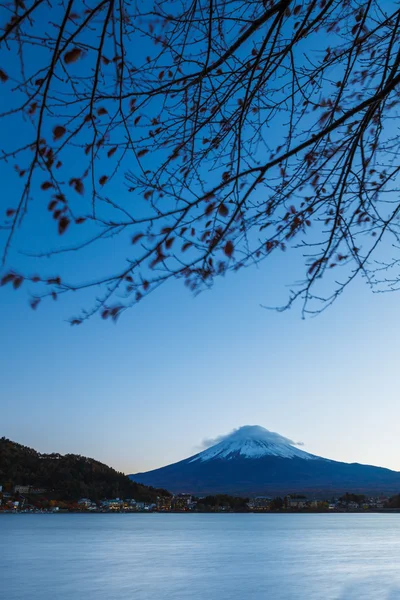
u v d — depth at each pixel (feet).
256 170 10.66
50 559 172.86
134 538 282.77
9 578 125.70
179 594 103.91
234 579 125.49
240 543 252.21
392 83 10.34
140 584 116.16
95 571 139.85
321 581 122.01
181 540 270.46
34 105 9.64
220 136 12.91
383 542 263.90
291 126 13.21
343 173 13.15
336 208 13.24
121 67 9.98
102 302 10.09
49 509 652.48
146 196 12.12
